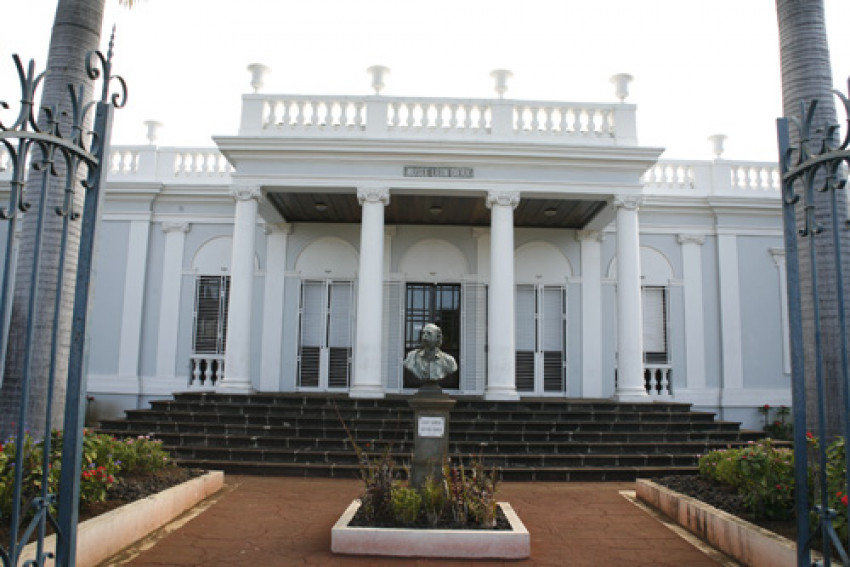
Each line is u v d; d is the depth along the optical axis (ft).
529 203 50.26
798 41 27.17
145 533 21.74
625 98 49.16
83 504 20.83
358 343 44.88
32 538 17.22
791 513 20.81
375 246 45.78
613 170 47.06
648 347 56.80
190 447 36.47
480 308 55.88
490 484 21.58
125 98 14.83
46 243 25.58
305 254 56.80
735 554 20.30
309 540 21.50
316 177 46.50
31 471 18.99
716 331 57.11
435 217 55.06
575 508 27.43
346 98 48.16
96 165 13.65
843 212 25.52
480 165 46.80
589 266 56.85
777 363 56.70
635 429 40.91
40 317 25.09
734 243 57.88
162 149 58.13
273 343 55.16
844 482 18.30
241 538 21.70
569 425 40.47
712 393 55.93
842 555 12.73
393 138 46.03
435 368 23.22
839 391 24.91
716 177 58.54
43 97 26.86
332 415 40.73
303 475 34.17
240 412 41.52
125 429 39.34
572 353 55.57
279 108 50.75
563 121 48.19
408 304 56.34
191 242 57.26
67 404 13.15
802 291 26.23
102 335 55.67
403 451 36.86
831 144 13.67
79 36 27.43
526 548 19.80
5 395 24.85
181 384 55.06
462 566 19.06
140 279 56.29
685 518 24.09
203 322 56.34
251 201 46.26
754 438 40.73
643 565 19.72
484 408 42.68
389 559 19.52
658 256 57.82
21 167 12.35
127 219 57.11
